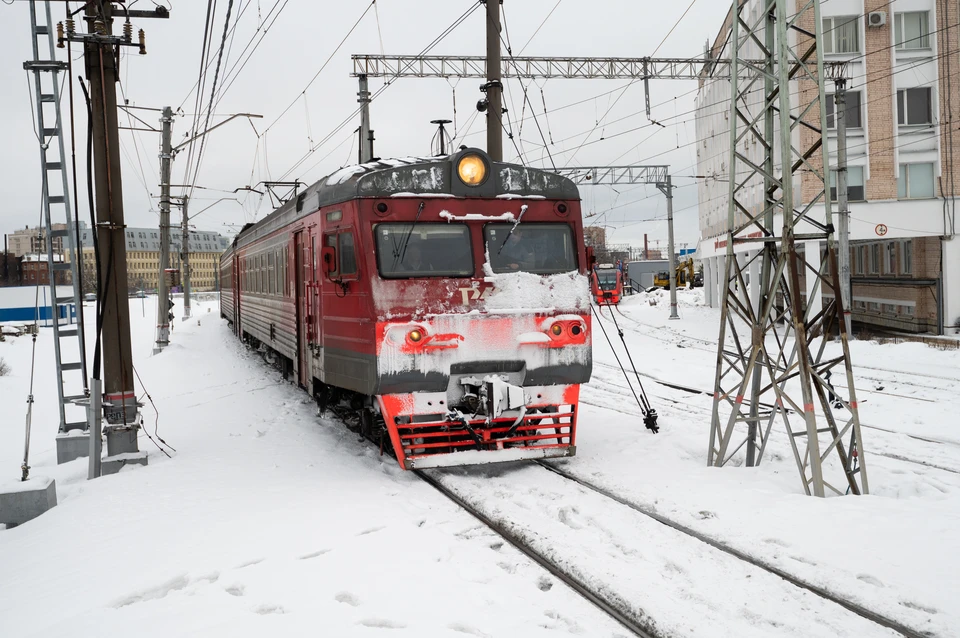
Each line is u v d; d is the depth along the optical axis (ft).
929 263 89.30
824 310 24.29
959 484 23.59
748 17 101.76
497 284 26.81
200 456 30.12
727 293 26.27
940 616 14.15
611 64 69.62
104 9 29.60
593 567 17.13
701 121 147.13
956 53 86.43
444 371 26.04
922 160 87.51
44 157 32.50
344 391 32.99
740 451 28.73
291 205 38.09
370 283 25.72
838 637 13.71
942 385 46.37
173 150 79.05
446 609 15.07
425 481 25.48
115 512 22.43
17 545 20.75
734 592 15.62
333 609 15.06
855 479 24.52
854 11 88.07
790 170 24.09
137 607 15.43
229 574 17.02
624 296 204.23
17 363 87.25
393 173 26.35
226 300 100.27
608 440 31.04
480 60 68.54
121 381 30.09
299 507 22.21
